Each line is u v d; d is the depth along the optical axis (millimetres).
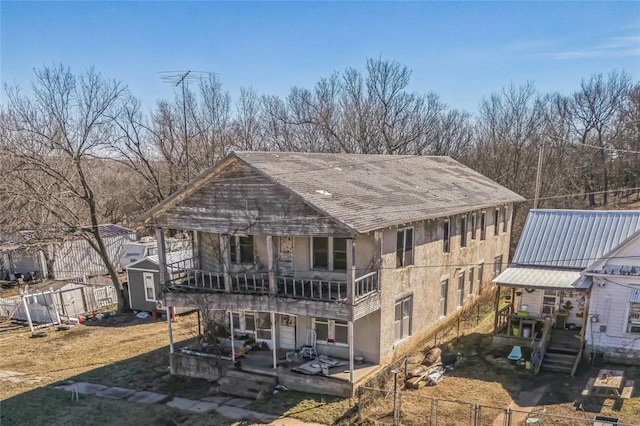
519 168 48562
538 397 15992
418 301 20922
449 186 26156
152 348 23234
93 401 17625
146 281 29125
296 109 52531
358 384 16688
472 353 20266
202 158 40094
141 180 49219
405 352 20047
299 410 15938
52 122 28328
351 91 50719
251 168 17156
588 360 18531
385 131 50469
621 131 58188
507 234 32438
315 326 19250
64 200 30594
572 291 18562
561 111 61625
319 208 15828
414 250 20344
